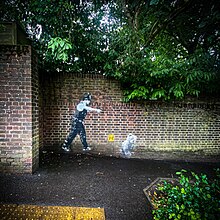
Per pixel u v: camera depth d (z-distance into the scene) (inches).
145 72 220.5
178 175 178.5
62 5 215.6
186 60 210.1
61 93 229.9
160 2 180.4
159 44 279.7
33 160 161.5
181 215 87.0
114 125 240.4
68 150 233.1
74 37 244.2
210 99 255.0
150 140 247.3
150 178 165.6
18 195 122.7
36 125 168.7
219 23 173.8
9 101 152.9
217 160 256.7
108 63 234.5
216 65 208.4
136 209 112.5
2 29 158.7
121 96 239.1
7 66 151.6
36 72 167.0
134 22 202.8
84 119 235.3
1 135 153.8
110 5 236.7
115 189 138.8
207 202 89.9
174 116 250.4
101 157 227.5
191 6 179.6
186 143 253.6
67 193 128.6
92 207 112.6
